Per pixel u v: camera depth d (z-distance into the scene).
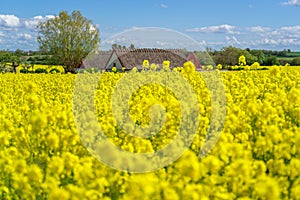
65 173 5.44
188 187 4.12
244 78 16.94
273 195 4.30
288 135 6.09
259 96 13.09
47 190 4.77
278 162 5.32
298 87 14.30
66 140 6.46
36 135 6.59
